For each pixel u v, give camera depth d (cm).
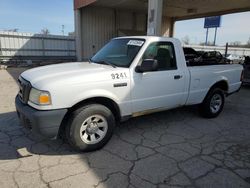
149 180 282
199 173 300
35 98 305
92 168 304
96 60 436
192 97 466
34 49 1675
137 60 376
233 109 620
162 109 427
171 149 365
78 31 1642
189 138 411
